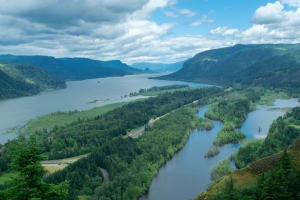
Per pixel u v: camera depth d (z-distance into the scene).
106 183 152.00
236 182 108.12
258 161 117.50
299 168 95.56
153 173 177.88
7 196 47.94
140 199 152.62
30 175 49.66
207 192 111.31
